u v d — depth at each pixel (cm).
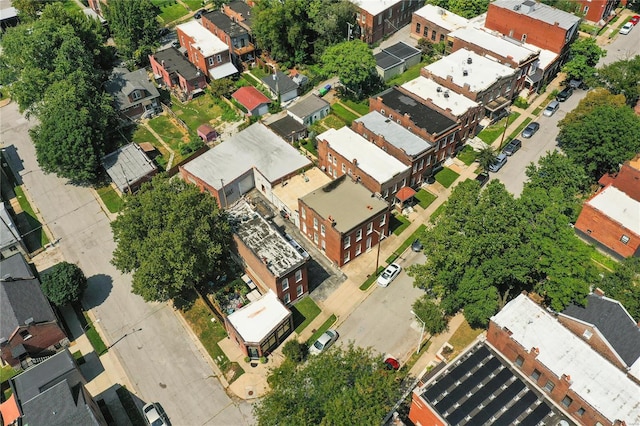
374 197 7250
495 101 9481
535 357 4881
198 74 10556
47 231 8012
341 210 7038
